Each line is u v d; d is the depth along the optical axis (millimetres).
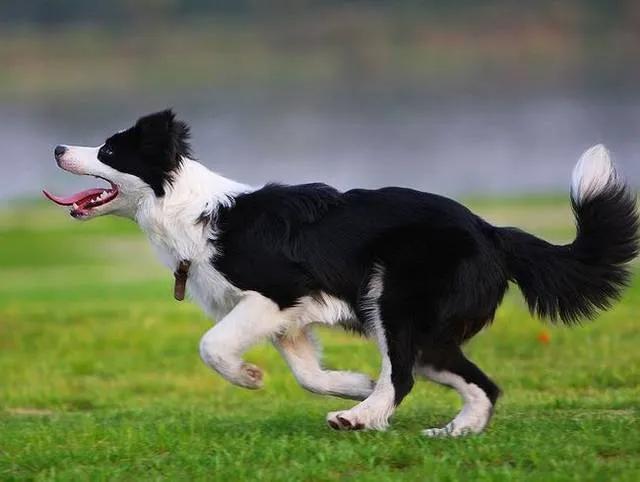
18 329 16969
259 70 74500
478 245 9086
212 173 9898
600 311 9453
